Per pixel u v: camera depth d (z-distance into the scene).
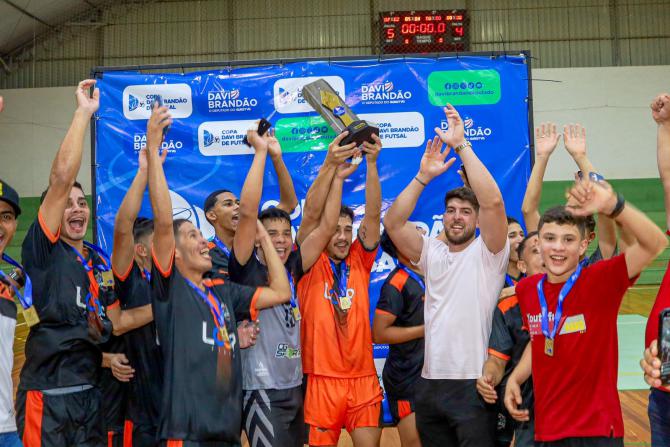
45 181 16.70
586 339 2.68
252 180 3.33
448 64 4.83
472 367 3.25
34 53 16.86
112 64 16.66
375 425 3.69
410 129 4.82
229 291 3.13
